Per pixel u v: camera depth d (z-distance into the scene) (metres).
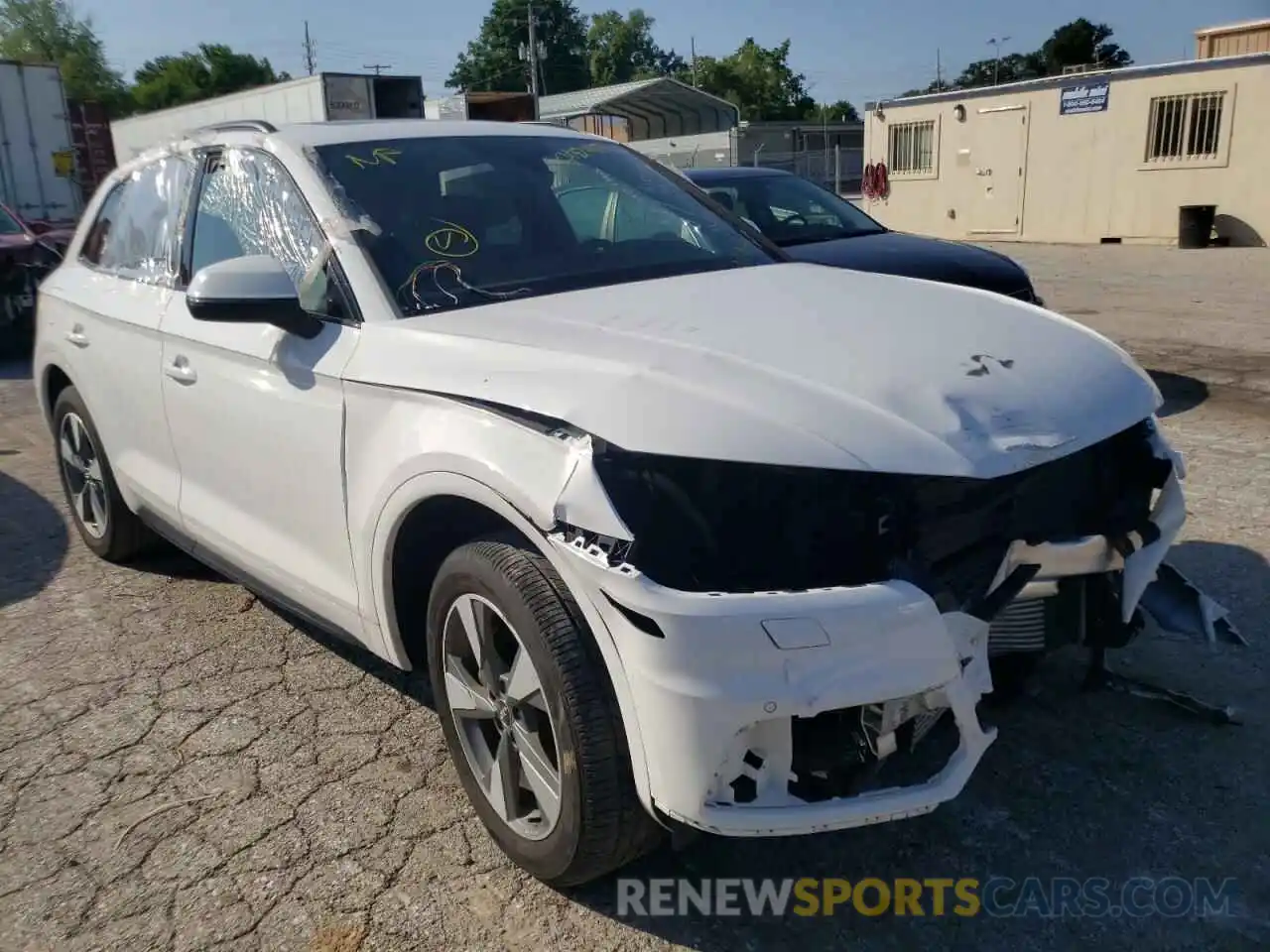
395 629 2.95
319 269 3.13
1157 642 3.70
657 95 40.44
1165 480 2.79
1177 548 4.44
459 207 3.35
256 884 2.73
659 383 2.35
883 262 6.61
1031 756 3.12
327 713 3.54
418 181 3.39
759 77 72.69
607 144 4.14
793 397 2.31
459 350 2.67
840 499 2.29
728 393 2.31
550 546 2.33
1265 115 17.20
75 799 3.12
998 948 2.45
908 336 2.66
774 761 2.18
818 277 3.34
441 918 2.59
